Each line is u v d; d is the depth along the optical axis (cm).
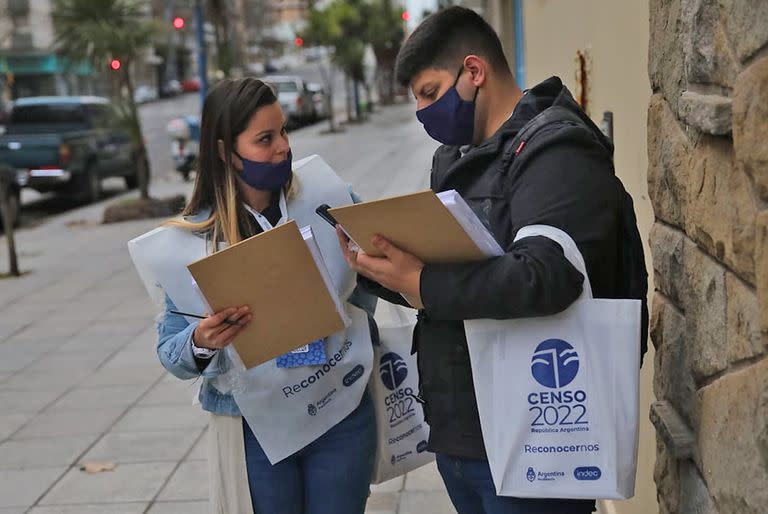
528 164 190
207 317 219
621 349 183
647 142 255
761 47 150
